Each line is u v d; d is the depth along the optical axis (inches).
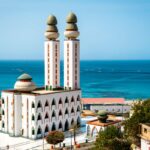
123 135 3902.6
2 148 4680.1
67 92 5580.7
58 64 5777.6
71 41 5654.5
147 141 3415.4
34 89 5546.3
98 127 5000.0
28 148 4704.7
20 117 5255.9
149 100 4325.8
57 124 5457.7
